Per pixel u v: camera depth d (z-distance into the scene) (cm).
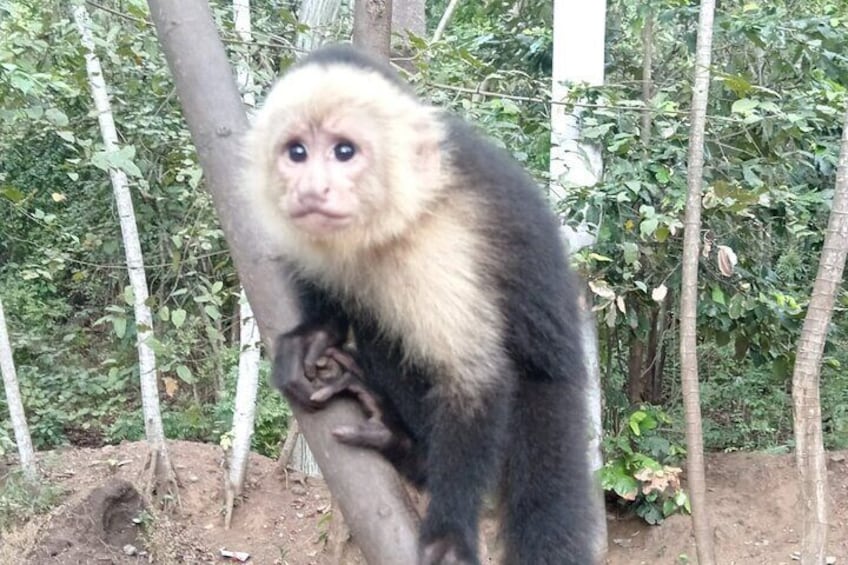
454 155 88
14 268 260
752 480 188
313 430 84
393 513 81
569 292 93
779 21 163
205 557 176
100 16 176
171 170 167
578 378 93
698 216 125
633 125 151
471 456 83
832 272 118
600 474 164
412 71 148
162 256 195
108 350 267
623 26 201
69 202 245
